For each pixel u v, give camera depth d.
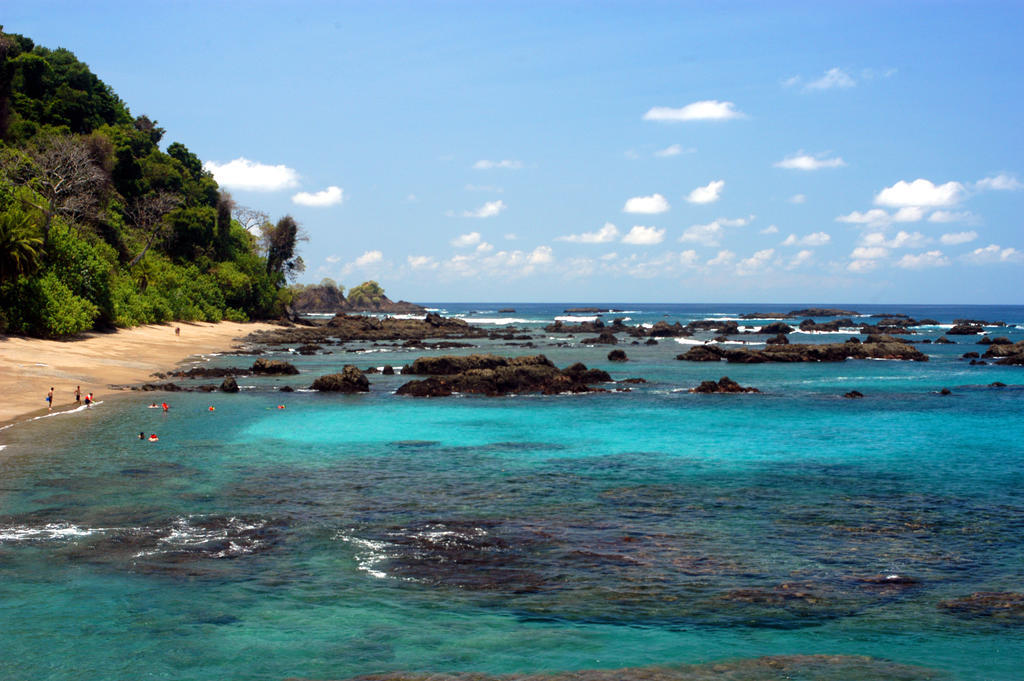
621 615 14.76
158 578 16.45
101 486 24.64
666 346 108.38
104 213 103.44
